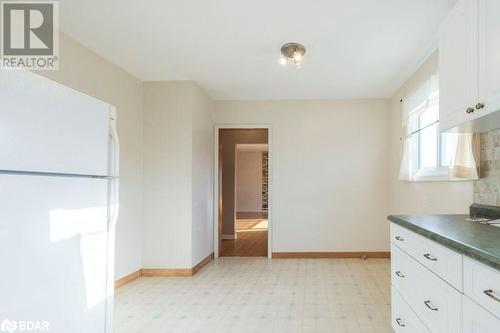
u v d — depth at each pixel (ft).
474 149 7.06
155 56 10.21
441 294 4.69
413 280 5.90
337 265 13.75
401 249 6.62
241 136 21.22
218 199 15.70
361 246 15.02
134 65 11.00
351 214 15.08
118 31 8.53
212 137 15.55
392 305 7.30
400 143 13.14
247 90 13.98
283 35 8.71
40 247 3.77
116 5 7.27
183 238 12.42
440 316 4.73
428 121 10.52
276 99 15.47
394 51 9.70
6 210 3.38
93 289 4.70
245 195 38.29
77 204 4.36
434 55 9.50
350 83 12.90
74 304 4.30
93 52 9.86
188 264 12.39
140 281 11.77
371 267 13.37
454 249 4.14
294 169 15.38
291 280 11.73
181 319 8.45
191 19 7.88
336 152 15.23
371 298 9.83
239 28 8.33
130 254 11.79
